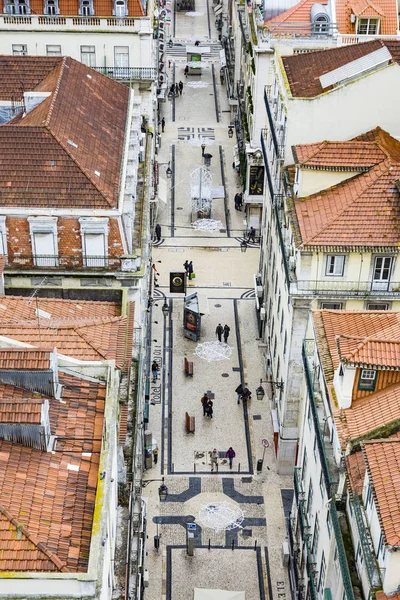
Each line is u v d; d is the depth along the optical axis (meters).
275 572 54.94
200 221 93.75
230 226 95.38
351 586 35.44
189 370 72.00
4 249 57.88
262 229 80.69
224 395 70.56
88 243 57.59
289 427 60.84
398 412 38.91
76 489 34.53
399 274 54.34
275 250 68.19
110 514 36.16
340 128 63.28
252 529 58.06
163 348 75.62
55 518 33.06
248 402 69.88
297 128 63.31
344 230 53.94
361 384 40.28
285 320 60.31
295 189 59.19
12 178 57.75
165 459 63.84
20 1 82.00
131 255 58.38
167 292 83.19
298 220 55.56
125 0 82.06
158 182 94.88
